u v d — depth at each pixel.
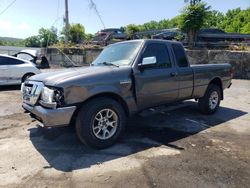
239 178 3.58
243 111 7.40
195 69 6.14
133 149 4.52
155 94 5.24
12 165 3.89
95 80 4.36
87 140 4.34
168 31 21.75
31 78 4.85
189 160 4.11
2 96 8.97
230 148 4.62
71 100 4.15
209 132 5.47
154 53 5.30
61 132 5.31
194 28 18.62
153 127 5.74
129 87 4.78
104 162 4.02
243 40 20.09
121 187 3.33
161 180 3.51
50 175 3.62
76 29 24.42
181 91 5.83
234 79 15.20
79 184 3.40
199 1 18.69
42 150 4.45
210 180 3.52
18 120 6.14
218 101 7.05
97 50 19.83
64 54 20.75
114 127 4.64
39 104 4.38
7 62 10.52
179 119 6.39
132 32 24.23
